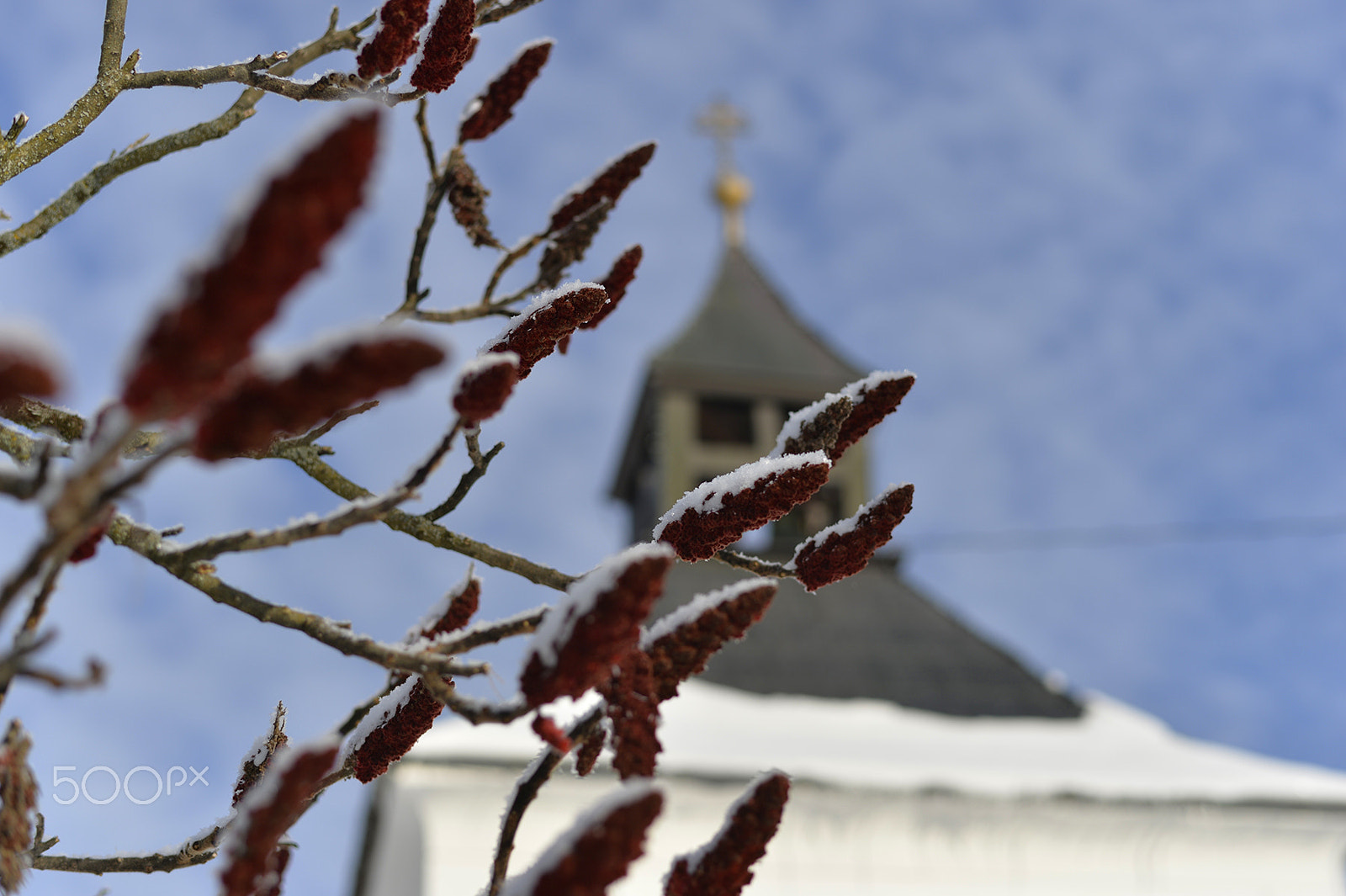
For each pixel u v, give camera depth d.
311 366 1.94
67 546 2.01
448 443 2.23
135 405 1.90
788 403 28.70
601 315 2.75
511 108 3.01
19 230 2.77
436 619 2.55
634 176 3.06
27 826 2.13
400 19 2.89
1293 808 18.56
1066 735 21.61
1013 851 18.27
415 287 3.00
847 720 21.02
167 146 2.86
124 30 2.92
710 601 2.21
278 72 2.94
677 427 27.61
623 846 2.05
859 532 2.56
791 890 17.61
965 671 23.33
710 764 18.05
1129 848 18.41
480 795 16.64
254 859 2.06
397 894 20.94
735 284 33.09
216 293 1.86
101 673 2.07
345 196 1.86
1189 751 21.22
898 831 18.06
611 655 2.12
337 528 2.26
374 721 2.48
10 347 1.84
